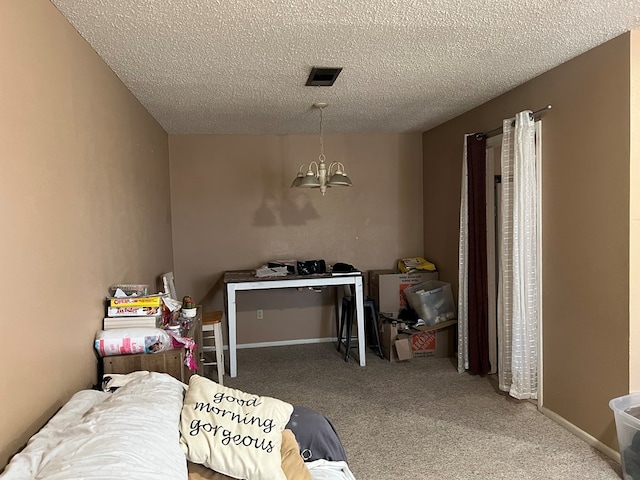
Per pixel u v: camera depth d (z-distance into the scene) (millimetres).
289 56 2713
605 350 2680
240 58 2721
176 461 1442
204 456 1606
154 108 3812
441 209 4949
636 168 2488
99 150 2504
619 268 2568
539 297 3234
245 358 4785
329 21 2242
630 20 2312
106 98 2686
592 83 2711
